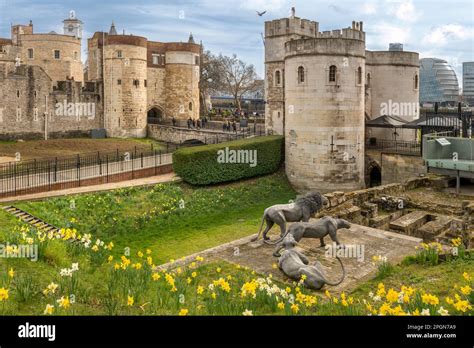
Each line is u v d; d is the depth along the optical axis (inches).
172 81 2431.1
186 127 2130.9
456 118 1386.6
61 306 302.5
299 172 1376.7
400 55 1831.9
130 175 1258.0
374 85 1836.9
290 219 570.3
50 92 2027.6
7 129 1899.6
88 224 953.5
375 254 534.3
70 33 2989.7
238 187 1325.0
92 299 347.9
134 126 2191.2
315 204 575.8
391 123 1540.4
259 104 4092.0
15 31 2763.3
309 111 1334.9
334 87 1312.7
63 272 351.6
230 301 346.9
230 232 985.5
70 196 1040.2
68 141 1899.6
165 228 1013.2
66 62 2583.7
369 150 1537.9
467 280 384.5
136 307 335.6
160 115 2455.7
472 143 944.3
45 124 2012.8
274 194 1336.1
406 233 704.4
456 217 757.3
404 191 942.4
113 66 2142.0
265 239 584.4
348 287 439.5
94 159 1435.8
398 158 1440.7
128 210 1046.4
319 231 532.4
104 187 1130.7
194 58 2477.9
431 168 949.8
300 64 1337.4
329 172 1334.9
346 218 732.7
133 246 900.6
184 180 1261.1
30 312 305.9
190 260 527.2
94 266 438.3
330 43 1299.2
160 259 830.5
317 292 427.8
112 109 2161.7
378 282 446.6
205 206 1157.7
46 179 1116.5
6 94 1891.0
